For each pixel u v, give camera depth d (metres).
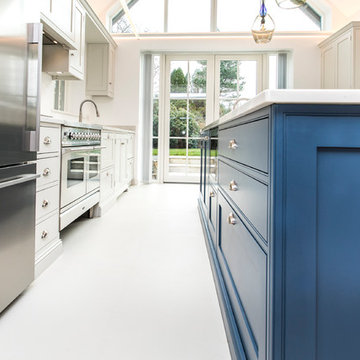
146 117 5.23
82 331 1.12
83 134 2.40
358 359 0.63
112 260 1.83
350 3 4.78
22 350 1.01
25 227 1.37
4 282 1.21
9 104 1.19
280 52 5.12
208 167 2.26
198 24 5.30
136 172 5.18
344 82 4.44
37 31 1.32
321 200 0.63
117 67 5.15
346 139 0.61
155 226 2.62
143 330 1.14
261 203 0.73
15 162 1.26
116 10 5.21
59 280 1.54
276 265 0.63
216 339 1.09
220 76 5.30
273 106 0.63
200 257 1.90
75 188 2.26
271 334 0.63
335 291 0.63
